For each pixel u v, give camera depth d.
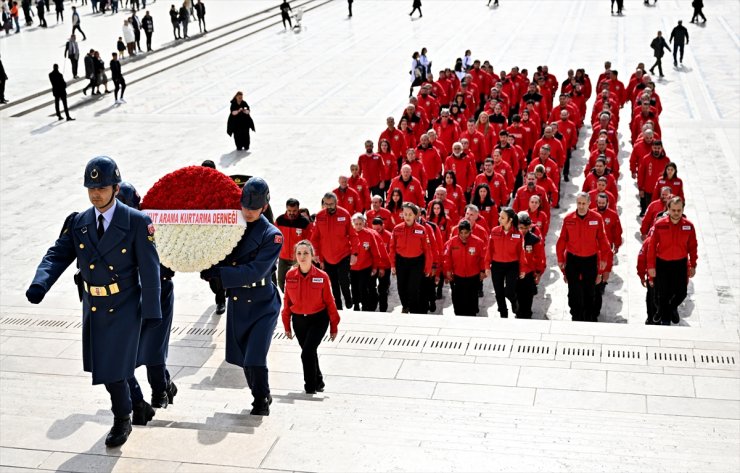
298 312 9.43
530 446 6.25
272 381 10.07
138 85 35.88
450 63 37.22
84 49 41.34
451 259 13.70
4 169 25.08
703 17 44.00
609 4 51.66
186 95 33.84
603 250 13.40
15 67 38.19
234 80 36.12
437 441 6.24
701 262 16.66
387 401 8.82
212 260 7.02
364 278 14.08
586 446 6.47
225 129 28.75
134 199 7.32
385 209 15.51
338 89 33.78
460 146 18.58
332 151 25.66
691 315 14.45
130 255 6.09
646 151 18.95
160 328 7.34
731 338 10.85
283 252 13.87
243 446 5.71
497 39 42.34
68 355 10.96
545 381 9.72
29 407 6.93
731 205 19.73
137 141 27.62
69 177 24.12
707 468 5.62
